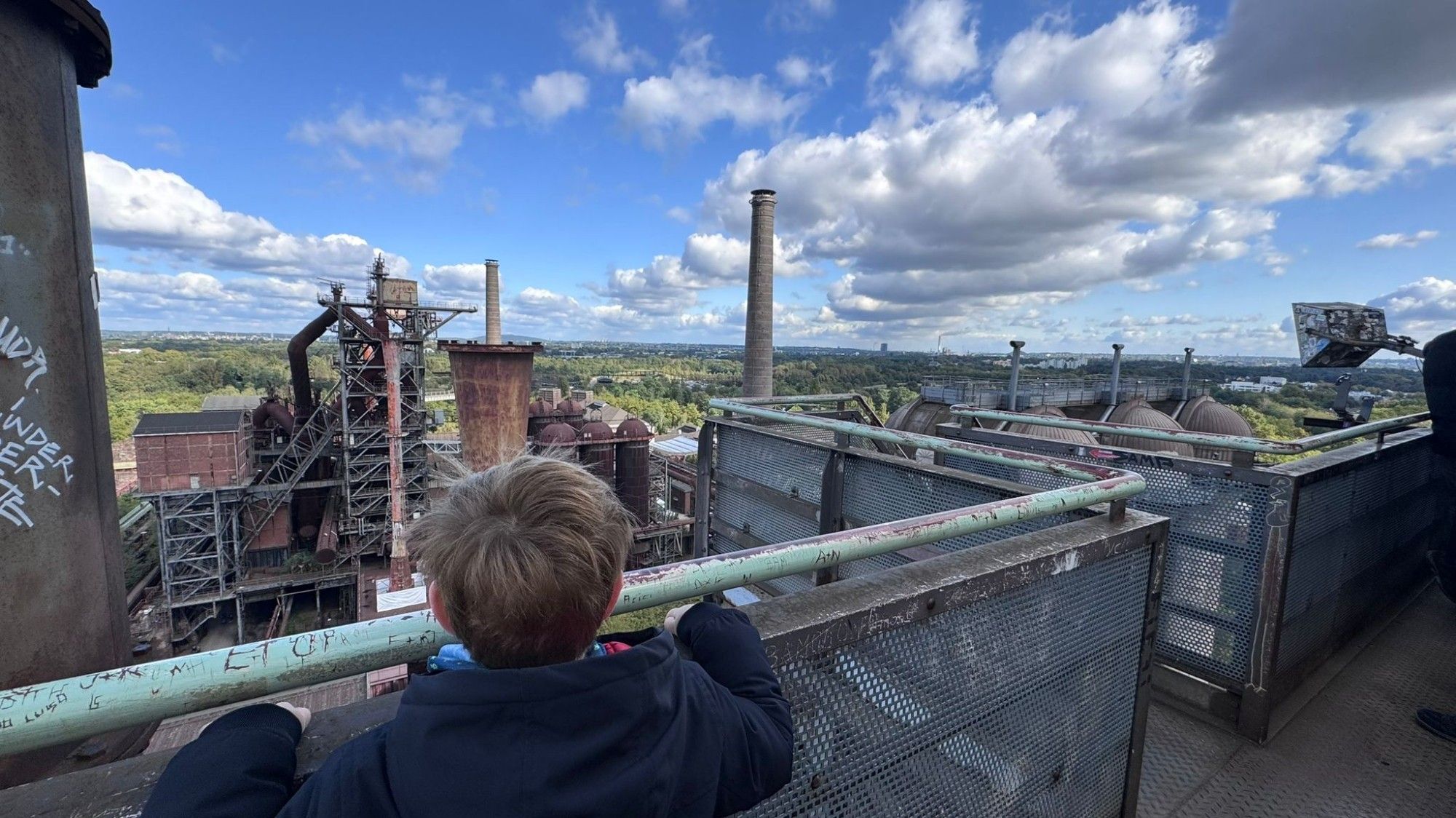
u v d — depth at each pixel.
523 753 0.67
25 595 2.89
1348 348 4.14
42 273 2.96
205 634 24.91
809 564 1.23
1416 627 3.78
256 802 0.67
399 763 0.67
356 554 25.44
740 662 0.97
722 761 0.82
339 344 24.53
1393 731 2.85
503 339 46.22
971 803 1.55
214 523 23.75
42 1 2.90
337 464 27.83
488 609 0.74
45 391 2.96
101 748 3.27
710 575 1.08
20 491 2.87
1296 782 2.55
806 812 1.20
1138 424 21.19
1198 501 3.05
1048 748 1.77
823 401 5.48
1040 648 1.68
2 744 0.69
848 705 1.24
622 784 0.68
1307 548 2.95
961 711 1.49
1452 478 3.37
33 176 2.92
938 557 1.52
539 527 0.77
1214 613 2.97
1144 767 2.65
